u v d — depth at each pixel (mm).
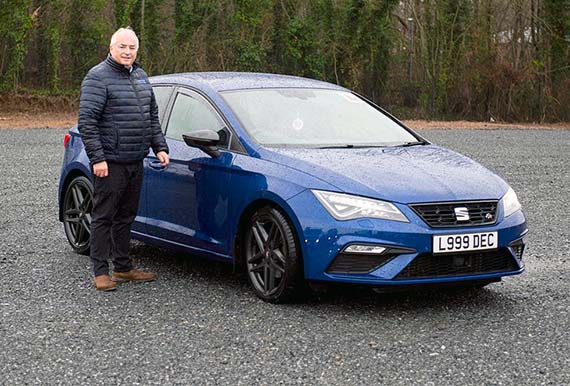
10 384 4461
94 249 6488
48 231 8875
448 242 5648
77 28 42875
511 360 4891
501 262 5969
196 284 6695
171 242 6945
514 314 5895
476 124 36312
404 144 6852
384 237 5566
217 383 4480
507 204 6043
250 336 5312
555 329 5535
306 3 46000
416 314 5863
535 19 44094
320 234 5684
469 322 5680
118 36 6430
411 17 46094
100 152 6367
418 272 5668
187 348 5066
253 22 44344
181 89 7281
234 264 6371
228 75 7543
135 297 6277
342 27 45031
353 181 5777
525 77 43781
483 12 44438
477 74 44094
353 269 5648
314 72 45656
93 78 6383
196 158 6648
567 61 44188
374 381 4523
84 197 7672
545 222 9953
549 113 44000
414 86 45656
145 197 7168
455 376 4609
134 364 4781
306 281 5914
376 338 5293
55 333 5359
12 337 5273
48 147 18328
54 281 6758
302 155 6152
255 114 6695
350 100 7375
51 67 41281
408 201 5668
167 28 45500
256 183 6098
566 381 4547
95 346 5105
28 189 11922
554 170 15875
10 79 40188
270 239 6066
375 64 45438
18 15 39344
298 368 4723
